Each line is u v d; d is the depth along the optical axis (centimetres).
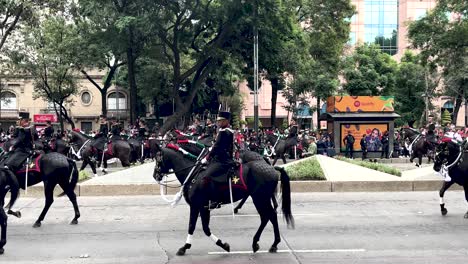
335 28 4162
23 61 3891
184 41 3522
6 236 1045
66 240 1052
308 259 884
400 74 5316
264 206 940
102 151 2203
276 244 940
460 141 1349
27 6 2762
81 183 1712
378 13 7625
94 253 941
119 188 1703
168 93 4528
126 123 5812
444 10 3622
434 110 5625
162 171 1052
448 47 3631
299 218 1271
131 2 3084
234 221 1243
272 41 3484
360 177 1769
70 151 2219
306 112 5947
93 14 3100
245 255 917
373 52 5112
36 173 1180
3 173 1048
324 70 4112
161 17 3117
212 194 943
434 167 1306
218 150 946
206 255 920
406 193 1688
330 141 3200
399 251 936
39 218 1197
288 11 3525
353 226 1169
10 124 5759
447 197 1595
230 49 3456
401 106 5300
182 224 1217
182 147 1066
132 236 1087
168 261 880
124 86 5328
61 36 3825
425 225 1173
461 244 987
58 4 2945
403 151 3422
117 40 3172
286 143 2634
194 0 3183
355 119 3259
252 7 3123
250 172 944
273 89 4091
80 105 5900
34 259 901
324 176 1770
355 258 888
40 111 5759
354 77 4859
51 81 4281
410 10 7419
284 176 969
